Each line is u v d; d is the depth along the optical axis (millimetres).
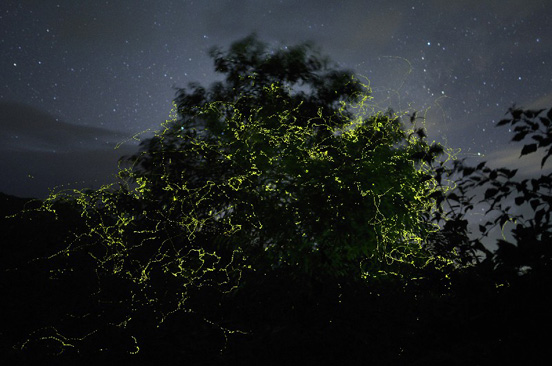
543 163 1885
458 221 2262
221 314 4523
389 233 3947
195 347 3998
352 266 4090
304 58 5320
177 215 5250
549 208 1855
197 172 5031
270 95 4941
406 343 2617
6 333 4184
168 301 4844
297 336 3619
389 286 3729
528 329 1766
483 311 1947
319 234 3977
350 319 3617
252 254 4324
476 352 1882
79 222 6332
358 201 3982
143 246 5629
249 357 3613
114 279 5312
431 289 2580
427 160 2453
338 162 4191
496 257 1954
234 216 4430
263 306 4191
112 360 3875
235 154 4582
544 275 1764
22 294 4836
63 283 5164
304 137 4535
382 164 3990
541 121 1865
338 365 3262
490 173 2084
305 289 3961
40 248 5766
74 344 4098
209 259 5227
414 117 2766
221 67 5344
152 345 4102
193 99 5305
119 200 5539
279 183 4176
